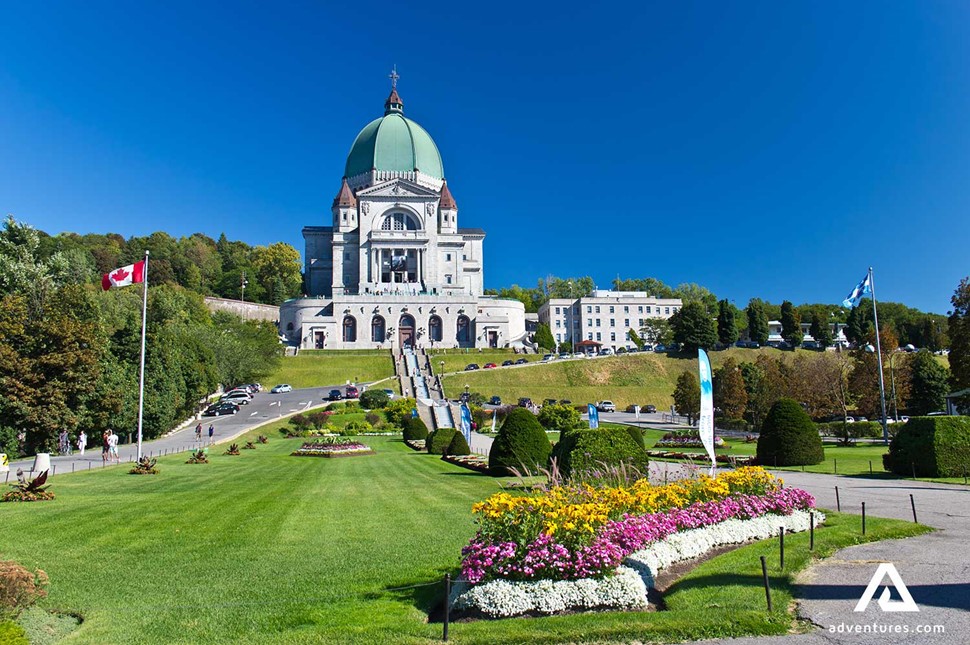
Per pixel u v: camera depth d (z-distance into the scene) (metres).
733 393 62.84
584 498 14.15
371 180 144.88
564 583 11.13
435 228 137.88
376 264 135.25
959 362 54.53
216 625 10.45
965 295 54.88
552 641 9.62
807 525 16.52
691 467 19.42
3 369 43.19
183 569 13.77
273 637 9.85
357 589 12.22
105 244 177.12
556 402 87.94
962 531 16.41
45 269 61.56
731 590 11.41
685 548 13.66
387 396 75.25
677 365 111.25
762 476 17.75
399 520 18.83
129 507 21.50
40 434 44.59
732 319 122.56
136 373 52.84
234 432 59.75
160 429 55.69
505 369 101.81
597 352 137.38
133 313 64.31
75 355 45.12
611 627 9.90
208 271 183.00
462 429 44.41
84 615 11.11
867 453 39.75
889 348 72.19
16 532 17.55
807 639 9.48
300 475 31.09
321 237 147.50
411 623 10.32
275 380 98.50
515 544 11.70
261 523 18.59
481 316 129.25
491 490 24.56
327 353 112.94
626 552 12.43
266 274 182.12
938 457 27.17
